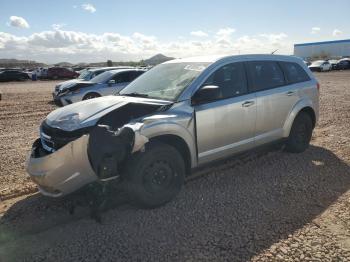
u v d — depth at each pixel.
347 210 4.10
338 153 6.32
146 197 4.09
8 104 15.61
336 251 3.29
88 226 3.89
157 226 3.84
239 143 5.14
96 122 3.90
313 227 3.73
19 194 4.81
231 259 3.21
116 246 3.48
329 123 9.11
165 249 3.40
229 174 5.33
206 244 3.46
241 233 3.64
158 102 4.42
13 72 39.81
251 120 5.21
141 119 4.16
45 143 4.07
